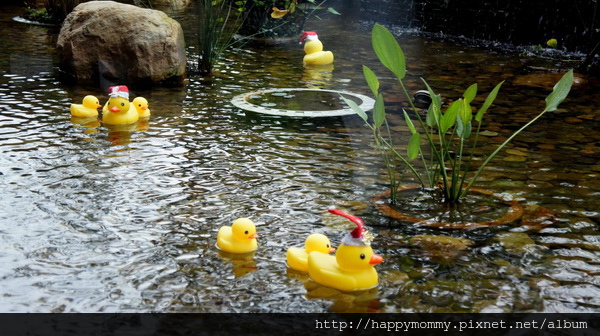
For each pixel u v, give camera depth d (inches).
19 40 250.7
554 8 266.7
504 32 283.3
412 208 133.8
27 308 108.0
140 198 134.1
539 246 123.3
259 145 158.7
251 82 207.0
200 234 124.5
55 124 167.0
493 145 162.2
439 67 231.3
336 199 136.3
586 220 130.7
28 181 138.3
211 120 173.3
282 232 125.6
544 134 169.5
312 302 110.7
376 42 132.0
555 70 228.8
